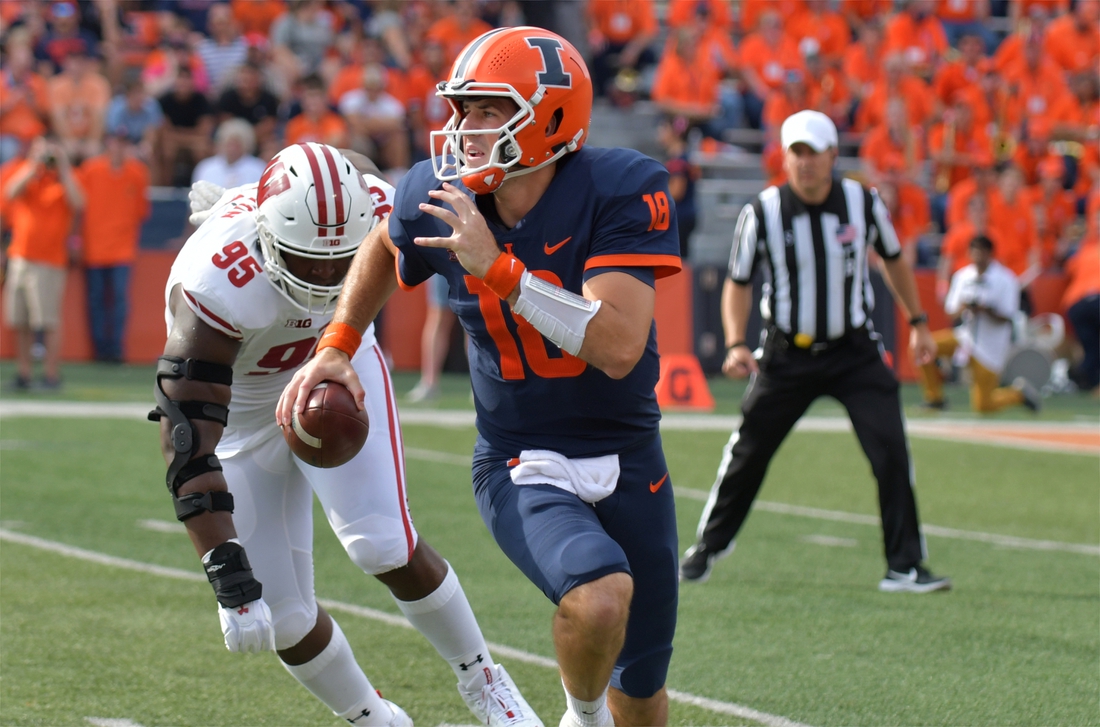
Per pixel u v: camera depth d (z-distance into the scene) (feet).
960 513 79.10
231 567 31.63
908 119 171.12
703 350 150.61
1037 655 48.39
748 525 74.18
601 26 185.26
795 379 58.95
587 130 31.63
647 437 33.22
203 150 146.10
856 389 59.36
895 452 58.49
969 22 204.85
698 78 176.65
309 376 32.32
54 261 117.19
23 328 117.70
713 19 190.39
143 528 66.95
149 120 145.69
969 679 45.24
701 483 86.22
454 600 36.32
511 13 181.88
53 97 144.66
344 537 35.58
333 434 31.94
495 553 63.67
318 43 167.43
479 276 29.45
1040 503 82.53
